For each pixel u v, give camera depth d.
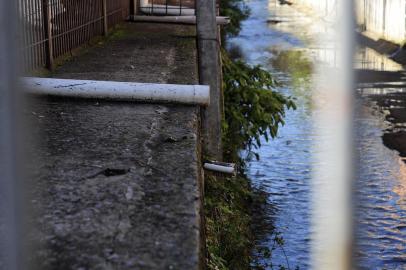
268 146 9.55
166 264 2.02
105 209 2.52
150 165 3.15
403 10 20.00
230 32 25.05
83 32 7.71
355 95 1.42
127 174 3.00
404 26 20.00
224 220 5.18
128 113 4.33
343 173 1.54
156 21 11.11
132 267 2.00
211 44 6.26
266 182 7.88
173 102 4.61
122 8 10.77
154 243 2.19
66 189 2.76
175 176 2.98
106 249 2.13
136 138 3.69
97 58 7.02
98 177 2.95
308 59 19.17
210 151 6.12
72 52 7.12
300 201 7.17
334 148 1.50
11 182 1.58
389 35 21.45
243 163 7.92
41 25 5.85
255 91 7.66
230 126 7.34
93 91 4.63
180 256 2.08
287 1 42.81
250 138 7.72
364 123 10.91
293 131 10.40
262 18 33.50
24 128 1.54
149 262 2.04
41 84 4.63
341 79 1.40
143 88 4.63
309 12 34.47
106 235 2.25
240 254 4.94
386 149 9.33
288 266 5.41
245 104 7.64
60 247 2.15
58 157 3.26
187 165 3.17
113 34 9.34
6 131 1.52
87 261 2.04
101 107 4.49
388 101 12.86
